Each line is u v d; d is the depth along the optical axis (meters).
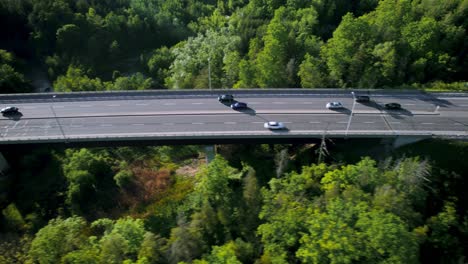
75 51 150.00
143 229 72.12
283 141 91.12
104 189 93.00
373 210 61.62
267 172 90.38
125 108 98.69
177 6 179.12
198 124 91.94
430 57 109.75
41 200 90.50
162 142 90.81
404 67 107.25
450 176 79.31
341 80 106.88
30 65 149.38
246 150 97.44
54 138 88.44
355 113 94.38
